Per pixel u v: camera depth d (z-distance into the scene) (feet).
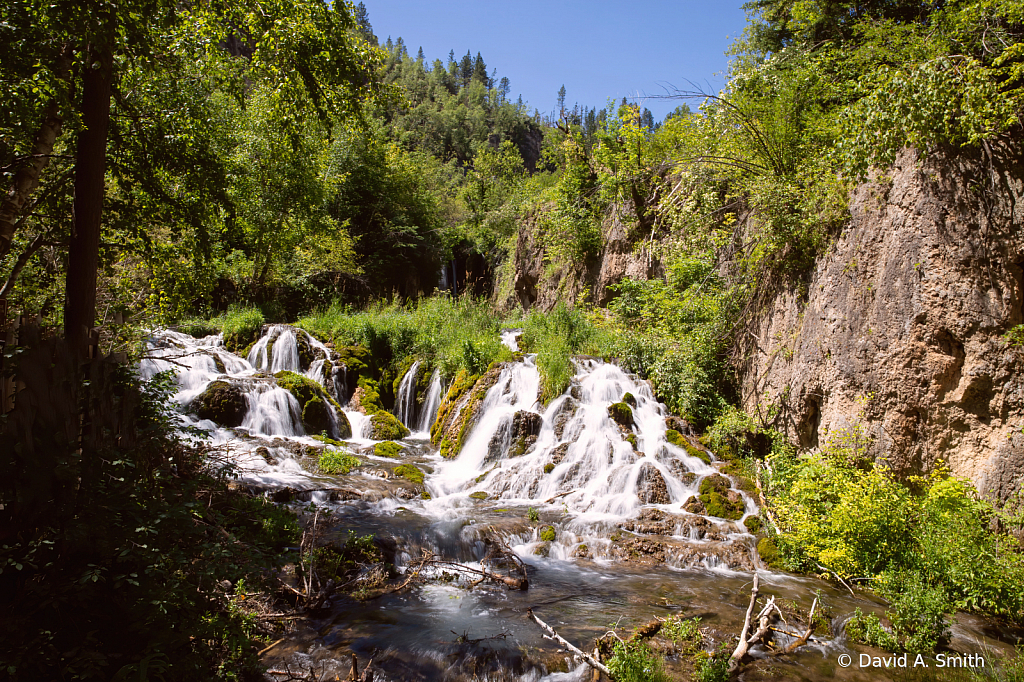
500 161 152.15
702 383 39.91
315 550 23.31
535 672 17.60
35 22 19.88
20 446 12.94
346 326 58.85
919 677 18.15
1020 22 26.03
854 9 44.37
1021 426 23.99
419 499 32.86
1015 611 21.13
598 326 52.85
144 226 31.42
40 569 12.83
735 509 31.01
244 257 71.46
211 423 40.91
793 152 36.60
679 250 45.19
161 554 13.42
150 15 22.63
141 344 31.94
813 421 32.86
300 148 34.42
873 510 24.58
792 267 35.01
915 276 26.81
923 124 25.41
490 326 59.21
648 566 26.23
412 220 111.65
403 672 17.24
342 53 29.50
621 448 35.65
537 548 27.48
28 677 11.24
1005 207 24.59
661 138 55.01
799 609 22.30
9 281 28.68
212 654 14.94
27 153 25.66
